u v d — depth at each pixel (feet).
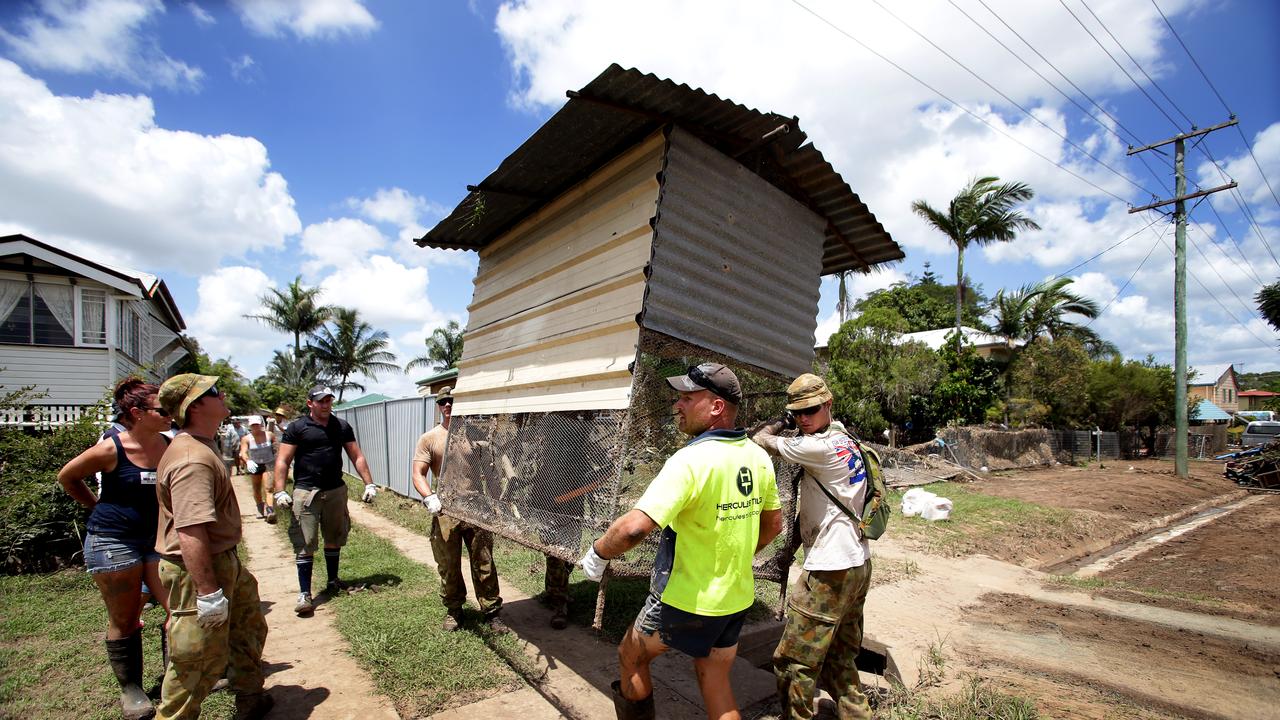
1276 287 88.84
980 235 80.23
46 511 21.61
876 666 13.79
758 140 12.61
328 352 137.08
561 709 11.53
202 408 9.86
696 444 8.49
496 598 15.56
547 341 14.01
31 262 45.11
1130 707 12.44
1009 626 17.93
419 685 12.37
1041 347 87.20
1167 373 101.45
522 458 13.79
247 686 10.94
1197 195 65.16
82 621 16.05
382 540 26.17
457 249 19.71
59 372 45.85
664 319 11.37
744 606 8.59
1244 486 65.31
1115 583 23.86
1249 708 12.51
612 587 19.10
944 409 78.59
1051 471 73.67
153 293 52.01
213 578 9.22
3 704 11.53
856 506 10.28
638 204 12.05
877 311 74.90
